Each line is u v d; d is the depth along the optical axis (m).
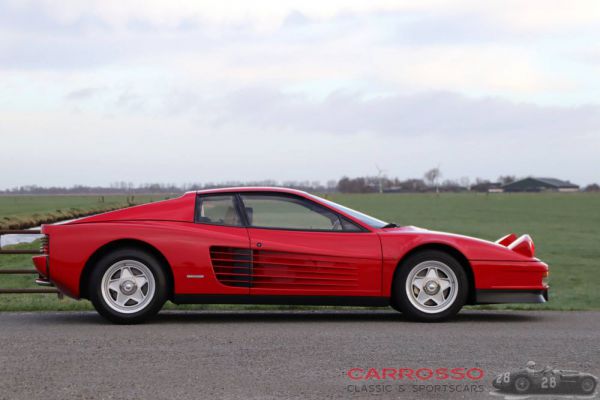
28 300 8.27
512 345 5.25
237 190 6.69
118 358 4.73
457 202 92.56
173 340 5.41
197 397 3.78
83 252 6.30
